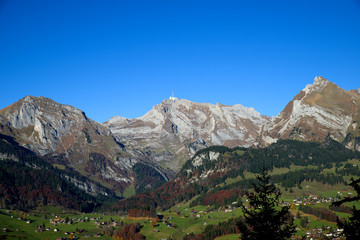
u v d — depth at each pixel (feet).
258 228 221.05
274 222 222.07
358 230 171.12
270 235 217.97
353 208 177.68
